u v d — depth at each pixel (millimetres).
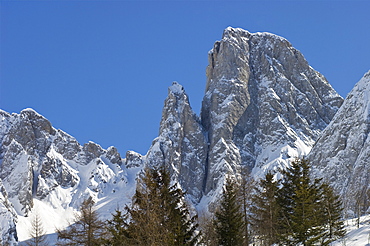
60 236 80625
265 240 88562
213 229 85875
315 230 75875
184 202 75188
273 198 90812
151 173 75562
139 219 67812
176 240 68500
